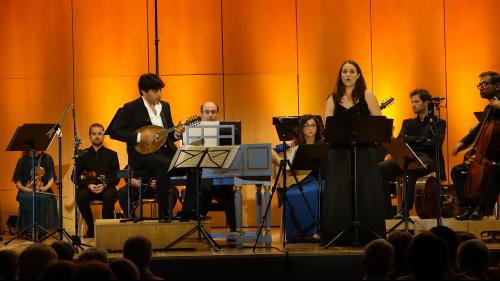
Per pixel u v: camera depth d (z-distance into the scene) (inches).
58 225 473.7
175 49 517.3
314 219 386.6
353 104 342.3
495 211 406.3
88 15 516.1
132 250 241.8
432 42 520.1
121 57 516.4
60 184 370.3
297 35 521.0
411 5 520.1
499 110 367.2
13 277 235.0
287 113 518.3
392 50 519.2
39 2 514.3
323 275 313.4
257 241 351.3
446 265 202.4
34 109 511.2
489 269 248.4
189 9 519.2
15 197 505.0
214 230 482.3
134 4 517.3
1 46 511.2
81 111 513.3
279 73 520.4
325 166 359.6
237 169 356.5
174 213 499.8
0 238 432.8
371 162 340.2
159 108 379.6
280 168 345.1
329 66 520.4
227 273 315.0
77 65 514.9
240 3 520.4
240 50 519.5
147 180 452.4
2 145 508.1
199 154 327.9
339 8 519.5
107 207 457.4
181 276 314.2
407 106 518.0
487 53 518.9
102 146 479.2
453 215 434.6
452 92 518.3
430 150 430.0
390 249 221.1
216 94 518.3
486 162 361.7
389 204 422.6
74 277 187.5
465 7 519.5
